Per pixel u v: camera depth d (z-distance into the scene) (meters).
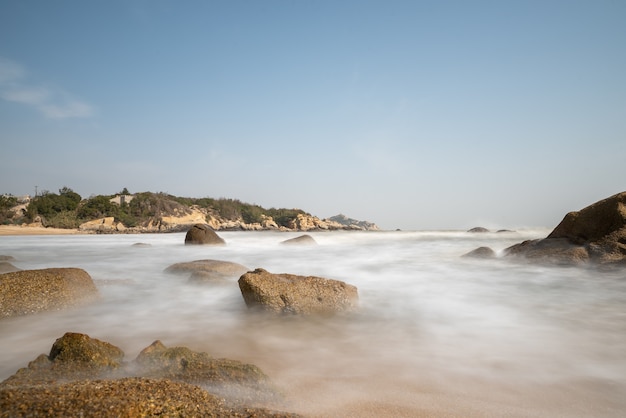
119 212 75.50
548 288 10.12
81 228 68.31
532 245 13.58
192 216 82.56
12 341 6.42
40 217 69.88
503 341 6.27
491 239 32.62
